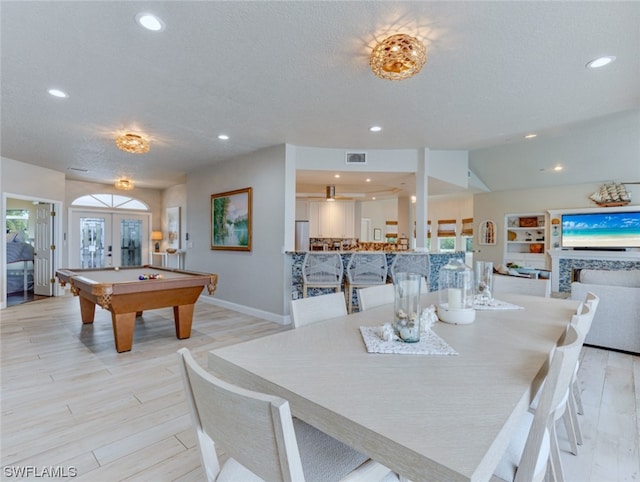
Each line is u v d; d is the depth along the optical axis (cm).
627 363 314
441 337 145
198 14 192
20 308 545
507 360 119
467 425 77
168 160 550
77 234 762
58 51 231
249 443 75
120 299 325
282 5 184
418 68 221
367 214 1149
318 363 115
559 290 744
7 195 541
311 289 455
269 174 473
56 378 275
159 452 183
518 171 721
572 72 258
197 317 489
